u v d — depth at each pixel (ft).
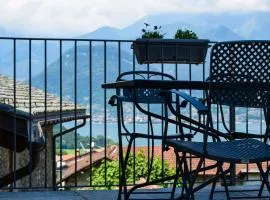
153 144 14.14
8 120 22.88
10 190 16.08
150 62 17.54
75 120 16.67
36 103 40.93
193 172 9.93
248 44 9.52
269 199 12.55
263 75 9.59
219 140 11.58
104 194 14.79
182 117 10.77
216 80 9.45
